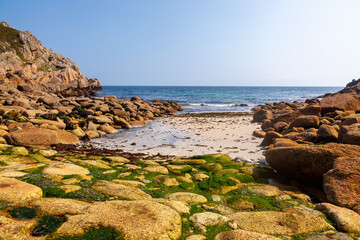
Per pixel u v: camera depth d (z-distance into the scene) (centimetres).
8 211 425
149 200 526
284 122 1667
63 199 491
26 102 2441
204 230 418
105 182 621
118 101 3569
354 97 1900
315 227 440
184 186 656
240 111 3744
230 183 674
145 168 815
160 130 1892
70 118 2005
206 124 2189
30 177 630
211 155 1030
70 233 365
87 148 1279
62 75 7788
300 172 710
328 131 1052
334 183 580
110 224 384
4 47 7131
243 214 485
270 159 802
